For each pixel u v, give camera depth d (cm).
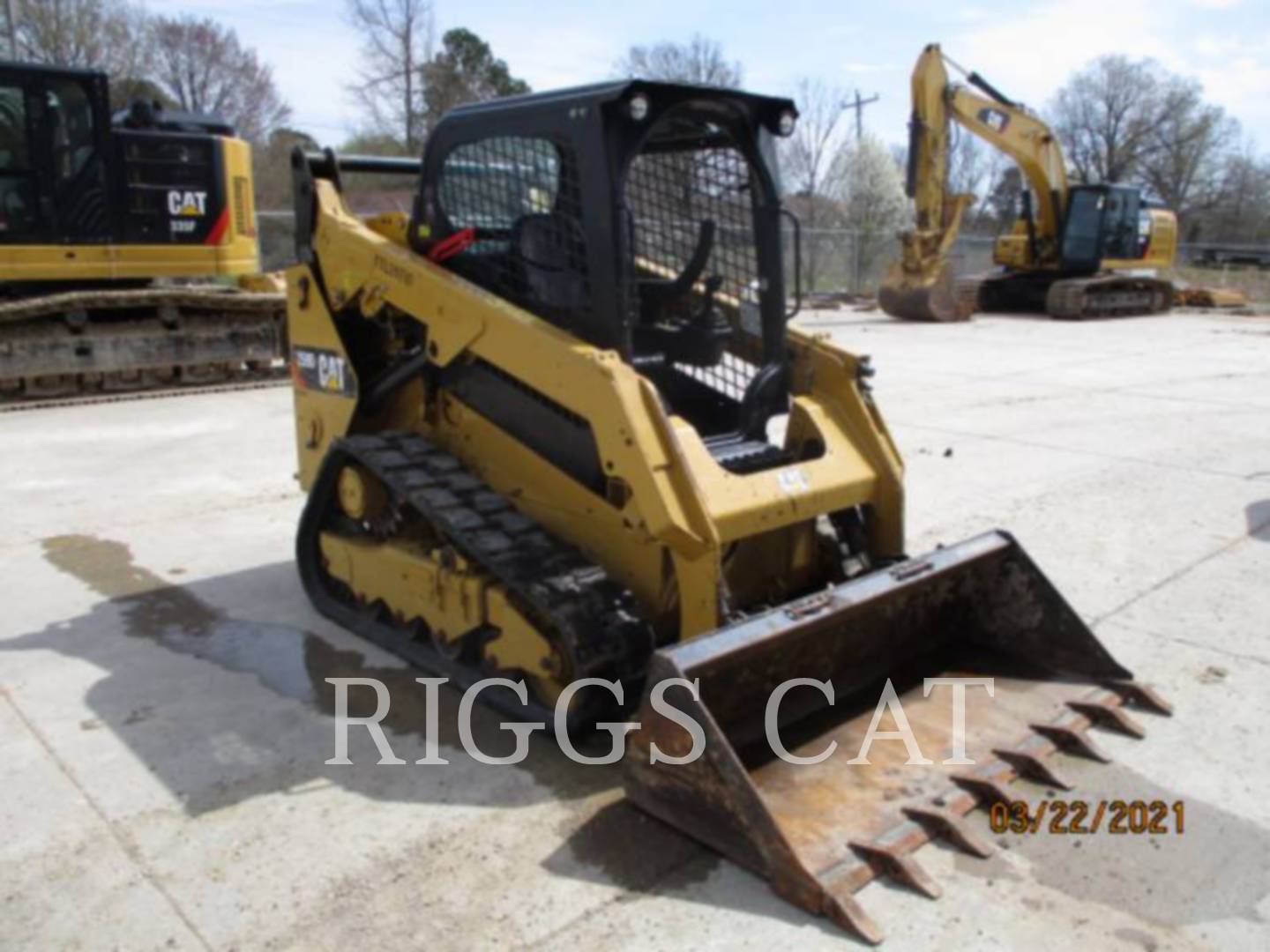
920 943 270
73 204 1017
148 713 394
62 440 854
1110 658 393
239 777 349
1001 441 843
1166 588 518
